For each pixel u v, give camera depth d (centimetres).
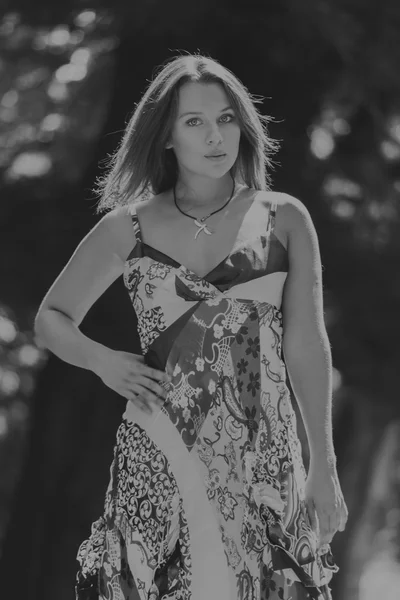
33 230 1520
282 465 455
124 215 480
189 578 452
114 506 465
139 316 470
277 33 1416
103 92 1680
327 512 452
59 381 1454
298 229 469
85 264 483
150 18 1388
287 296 469
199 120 470
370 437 1834
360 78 1512
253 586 450
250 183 488
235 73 1430
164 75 477
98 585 466
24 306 1577
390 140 1614
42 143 1727
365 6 1462
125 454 463
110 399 1449
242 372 457
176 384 458
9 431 1995
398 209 1599
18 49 1655
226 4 1389
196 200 476
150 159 483
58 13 1470
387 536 2688
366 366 1579
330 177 1559
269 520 451
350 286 1555
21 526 1459
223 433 455
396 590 3139
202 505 453
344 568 1919
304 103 1480
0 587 1463
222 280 459
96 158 1456
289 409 462
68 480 1445
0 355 1769
